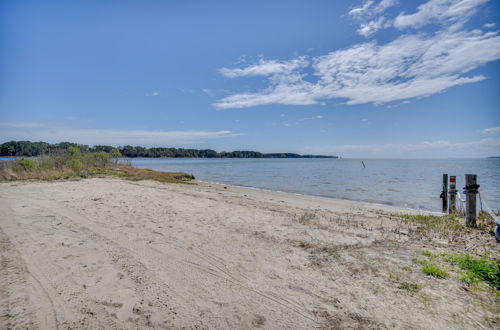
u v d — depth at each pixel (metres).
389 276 4.02
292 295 3.51
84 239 5.43
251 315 3.08
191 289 3.62
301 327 2.88
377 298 3.42
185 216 7.77
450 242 5.71
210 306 3.24
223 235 6.03
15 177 17.31
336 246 5.40
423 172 41.94
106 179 18.03
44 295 3.30
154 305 3.20
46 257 4.46
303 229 6.70
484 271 4.05
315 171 45.75
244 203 10.85
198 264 4.43
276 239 5.81
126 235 5.78
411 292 3.55
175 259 4.60
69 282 3.65
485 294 3.48
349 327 2.87
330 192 18.30
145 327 2.80
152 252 4.87
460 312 3.10
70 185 14.11
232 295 3.50
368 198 15.56
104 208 8.41
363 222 7.88
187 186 17.50
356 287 3.71
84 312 3.00
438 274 4.00
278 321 2.98
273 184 23.86
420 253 5.00
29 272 3.90
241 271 4.21
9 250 4.71
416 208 12.41
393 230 6.79
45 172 19.08
